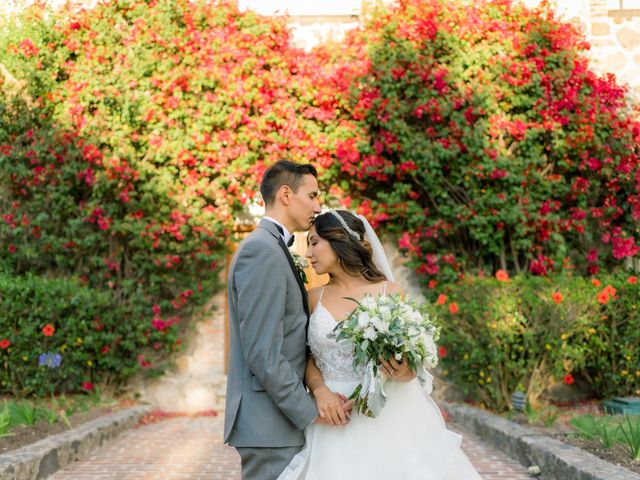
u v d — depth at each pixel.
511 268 8.27
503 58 8.36
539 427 5.69
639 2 9.28
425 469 2.51
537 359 6.75
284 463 2.41
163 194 8.34
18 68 8.49
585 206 8.27
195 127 8.28
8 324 7.29
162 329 8.31
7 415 5.37
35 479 4.41
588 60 8.42
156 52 8.40
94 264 8.35
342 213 2.82
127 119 8.32
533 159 8.09
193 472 4.91
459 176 8.15
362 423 2.57
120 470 4.97
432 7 8.45
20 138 8.50
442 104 8.12
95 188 8.19
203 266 8.55
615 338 7.27
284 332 2.49
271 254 2.41
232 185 8.36
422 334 2.44
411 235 8.34
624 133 8.16
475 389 7.17
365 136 8.36
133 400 8.35
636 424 4.73
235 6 8.51
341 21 8.91
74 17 8.48
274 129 8.47
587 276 8.40
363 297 2.64
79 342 7.58
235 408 2.44
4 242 8.49
